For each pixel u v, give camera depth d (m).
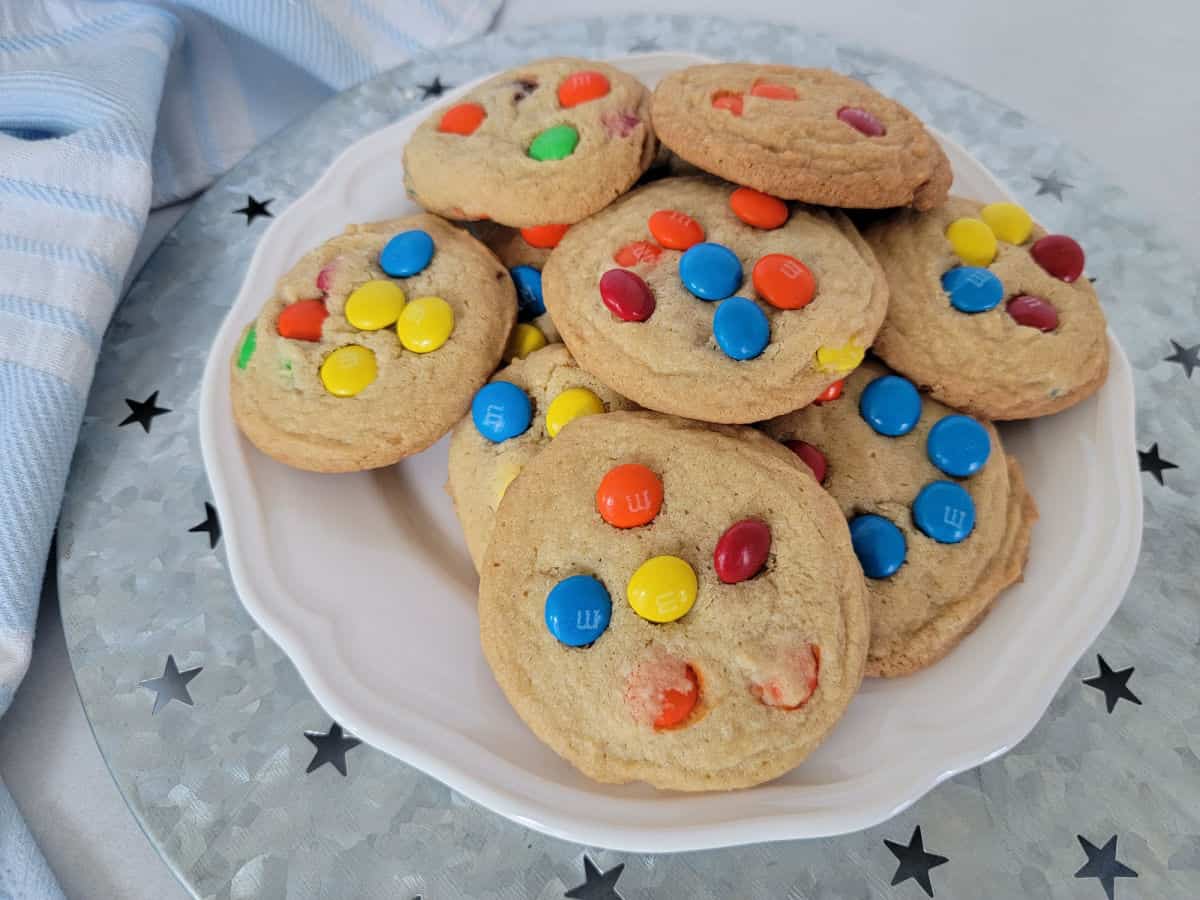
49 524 0.22
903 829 0.19
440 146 0.23
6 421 0.22
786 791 0.17
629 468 0.19
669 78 0.23
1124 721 0.20
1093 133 0.31
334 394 0.21
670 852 0.17
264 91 0.32
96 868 0.20
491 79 0.26
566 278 0.21
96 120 0.25
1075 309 0.22
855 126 0.21
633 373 0.20
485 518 0.21
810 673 0.17
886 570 0.19
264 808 0.19
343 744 0.20
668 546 0.18
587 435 0.20
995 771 0.19
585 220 0.23
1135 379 0.24
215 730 0.20
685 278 0.20
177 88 0.30
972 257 0.22
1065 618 0.19
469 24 0.33
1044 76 0.32
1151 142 0.31
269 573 0.20
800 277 0.20
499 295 0.23
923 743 0.18
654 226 0.21
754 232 0.21
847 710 0.18
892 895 0.18
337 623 0.20
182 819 0.19
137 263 0.28
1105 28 0.34
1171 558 0.22
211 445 0.21
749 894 0.18
